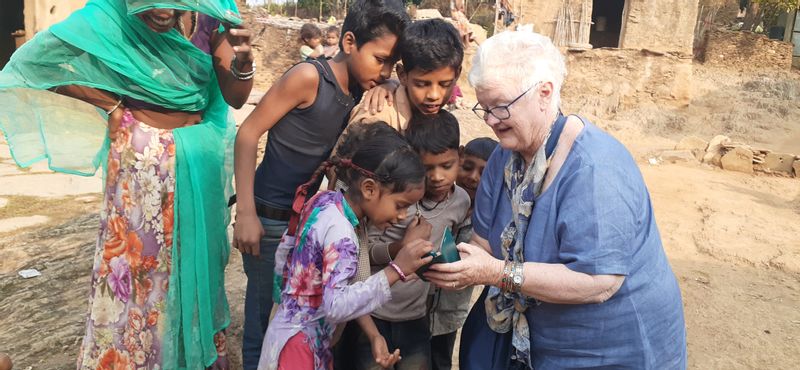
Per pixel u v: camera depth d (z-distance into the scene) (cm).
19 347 371
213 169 282
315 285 227
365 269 239
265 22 1812
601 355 218
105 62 242
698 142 1254
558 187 208
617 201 200
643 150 1289
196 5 238
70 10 1113
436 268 209
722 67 2175
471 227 284
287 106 257
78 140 287
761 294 552
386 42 249
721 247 669
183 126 278
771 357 437
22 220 616
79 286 454
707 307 516
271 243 284
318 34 1081
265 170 279
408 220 264
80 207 670
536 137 208
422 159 247
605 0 2603
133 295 266
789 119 1814
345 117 270
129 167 260
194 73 266
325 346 237
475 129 1229
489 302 242
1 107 266
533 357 235
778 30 2570
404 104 254
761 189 1023
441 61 231
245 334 302
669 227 752
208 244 283
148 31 248
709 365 421
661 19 1764
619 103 1791
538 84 198
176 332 276
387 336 273
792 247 680
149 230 263
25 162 278
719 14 2938
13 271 479
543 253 213
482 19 2616
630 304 212
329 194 230
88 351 273
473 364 253
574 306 214
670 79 1781
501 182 234
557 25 1880
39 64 242
